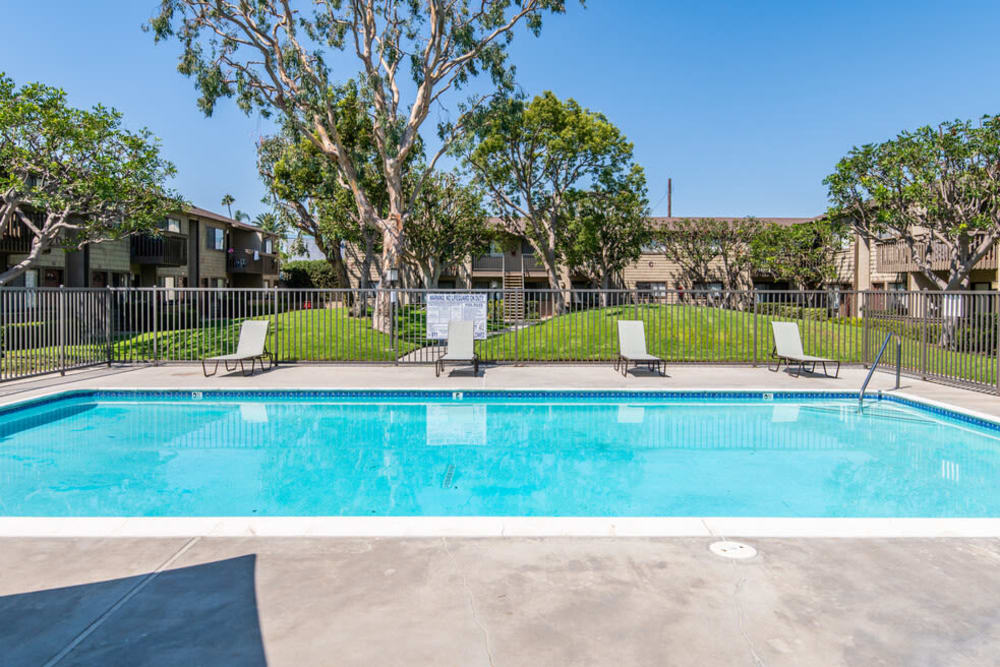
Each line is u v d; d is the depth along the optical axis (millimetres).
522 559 3244
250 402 9734
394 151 18672
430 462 6578
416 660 2336
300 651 2398
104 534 3570
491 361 13234
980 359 9820
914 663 2320
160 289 13320
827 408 9344
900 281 24906
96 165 14523
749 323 15711
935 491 5527
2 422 8148
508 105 19359
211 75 17609
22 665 2299
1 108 12992
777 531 3627
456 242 32344
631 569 3121
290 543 3447
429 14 18609
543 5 18422
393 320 15672
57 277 22031
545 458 6738
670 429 8117
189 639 2482
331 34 18344
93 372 11867
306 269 42156
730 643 2451
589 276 36000
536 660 2336
